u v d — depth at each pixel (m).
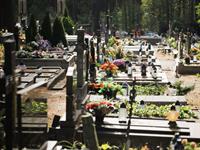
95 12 72.44
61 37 34.66
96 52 31.62
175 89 22.88
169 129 14.87
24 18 42.38
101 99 18.77
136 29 71.69
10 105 8.41
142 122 15.47
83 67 15.90
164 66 36.72
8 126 8.47
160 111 17.31
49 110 18.19
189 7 61.66
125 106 15.95
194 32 60.62
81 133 14.24
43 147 9.98
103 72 25.31
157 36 63.53
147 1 71.94
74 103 14.36
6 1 37.62
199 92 24.47
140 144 14.38
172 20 66.94
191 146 12.70
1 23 37.62
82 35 15.89
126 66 28.19
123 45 46.81
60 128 14.05
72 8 74.88
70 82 13.91
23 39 34.59
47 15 35.00
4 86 8.77
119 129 14.66
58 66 27.78
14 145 8.60
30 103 9.02
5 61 8.43
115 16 75.75
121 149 13.70
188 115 17.38
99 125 14.86
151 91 23.05
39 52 29.44
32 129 9.19
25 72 23.95
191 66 32.22
